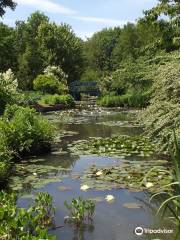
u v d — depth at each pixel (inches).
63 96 1230.9
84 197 258.1
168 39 787.4
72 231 204.4
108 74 1680.6
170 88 317.1
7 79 776.3
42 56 2102.6
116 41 3147.1
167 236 197.0
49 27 2255.2
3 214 187.3
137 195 260.7
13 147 383.6
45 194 230.8
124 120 794.2
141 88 1208.2
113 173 312.5
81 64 2401.6
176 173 162.2
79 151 415.2
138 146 425.4
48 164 360.8
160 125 307.0
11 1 1305.4
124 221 217.6
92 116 900.6
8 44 1824.6
